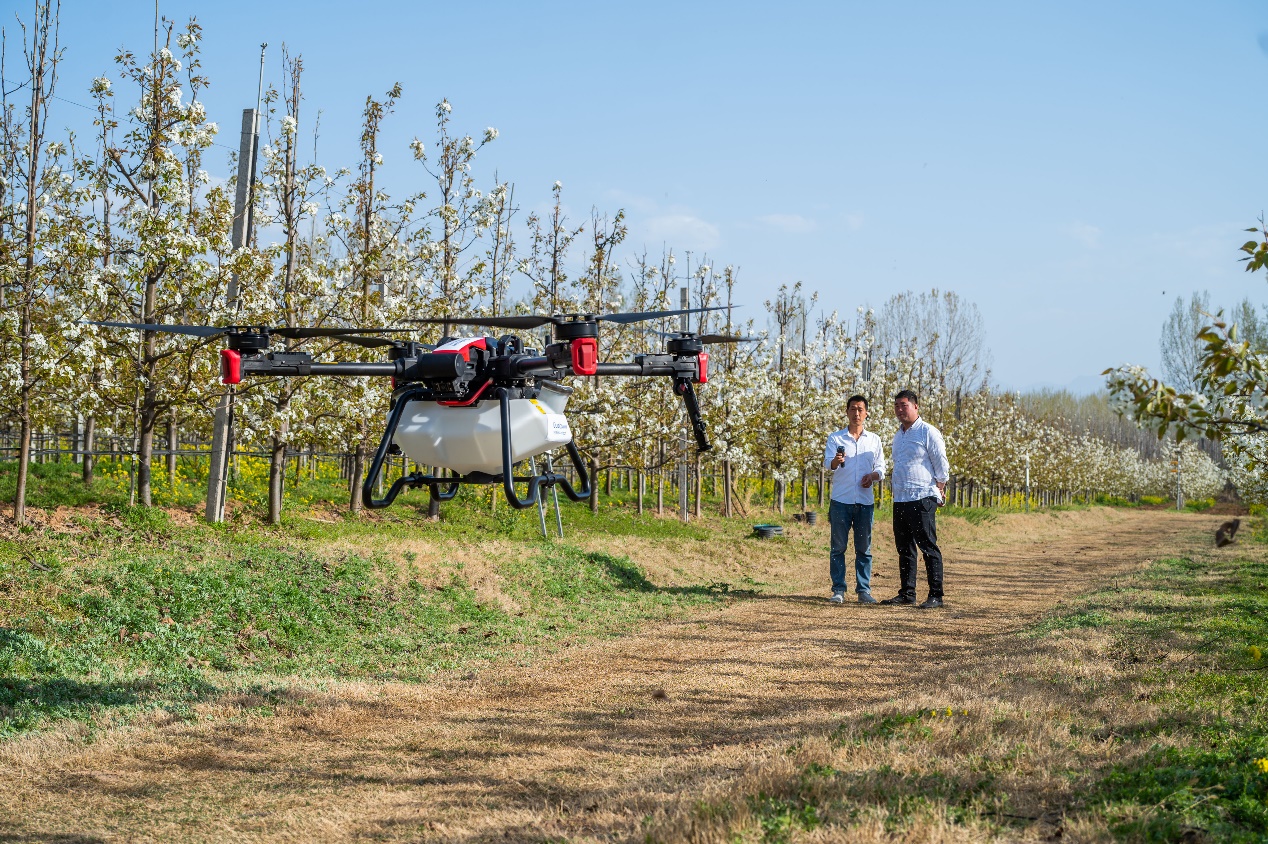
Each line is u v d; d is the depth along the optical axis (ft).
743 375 80.69
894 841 12.53
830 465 42.50
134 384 47.96
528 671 28.30
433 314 55.93
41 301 42.78
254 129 49.14
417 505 65.36
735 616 38.19
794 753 17.08
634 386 72.13
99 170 43.60
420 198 56.59
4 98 42.93
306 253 54.13
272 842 14.75
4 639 26.35
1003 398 196.85
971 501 175.94
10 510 42.14
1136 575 51.37
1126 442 342.64
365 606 36.11
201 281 44.50
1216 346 15.62
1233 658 25.68
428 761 19.15
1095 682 22.86
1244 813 13.26
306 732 21.45
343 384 53.83
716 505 102.94
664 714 22.74
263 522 50.90
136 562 35.01
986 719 19.02
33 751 19.60
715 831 12.96
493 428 16.11
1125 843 12.30
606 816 14.74
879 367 135.74
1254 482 82.69
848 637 33.01
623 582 46.80
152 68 44.27
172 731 21.26
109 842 14.87
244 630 31.73
